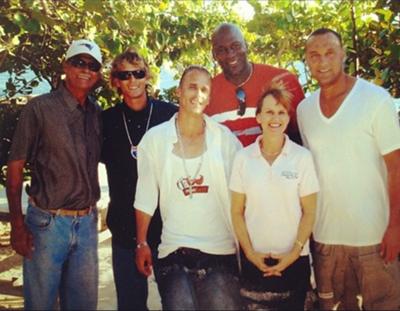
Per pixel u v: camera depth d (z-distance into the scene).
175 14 6.57
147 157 3.41
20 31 4.72
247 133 3.78
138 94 3.71
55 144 3.43
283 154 3.24
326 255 3.48
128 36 5.31
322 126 3.37
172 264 3.29
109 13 5.02
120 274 3.76
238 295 3.29
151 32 5.96
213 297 3.21
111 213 3.79
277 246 3.27
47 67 5.30
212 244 3.29
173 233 3.30
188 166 3.30
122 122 3.76
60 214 3.47
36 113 3.42
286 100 3.22
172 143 3.33
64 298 3.62
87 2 4.79
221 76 3.84
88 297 3.60
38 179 3.49
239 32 3.76
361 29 5.86
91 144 3.60
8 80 5.19
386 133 3.28
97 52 3.58
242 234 3.29
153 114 3.78
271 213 3.24
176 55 6.52
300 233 3.24
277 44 7.20
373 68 5.63
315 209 3.26
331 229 3.43
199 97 3.27
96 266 3.63
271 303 3.34
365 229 3.36
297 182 3.22
